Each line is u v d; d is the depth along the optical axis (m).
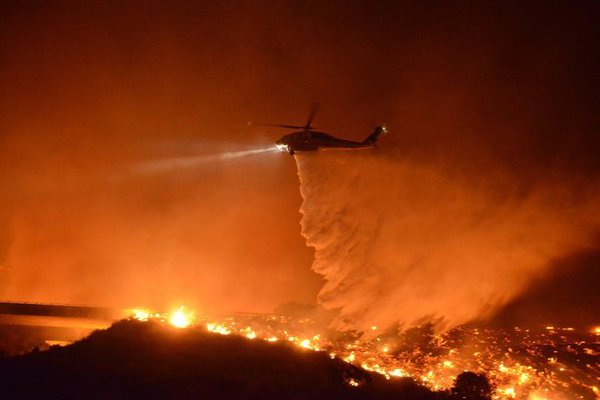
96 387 13.74
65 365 15.17
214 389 14.16
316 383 15.34
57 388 13.60
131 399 13.22
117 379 14.34
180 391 13.84
